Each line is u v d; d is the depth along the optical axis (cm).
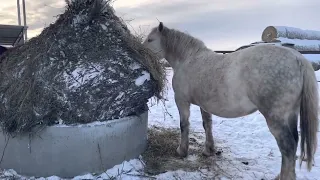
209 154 423
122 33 398
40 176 344
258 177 357
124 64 366
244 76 303
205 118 418
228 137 515
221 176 359
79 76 342
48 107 333
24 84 346
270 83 289
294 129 304
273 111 293
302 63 291
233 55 329
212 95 339
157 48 439
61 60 354
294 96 288
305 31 1479
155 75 392
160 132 509
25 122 331
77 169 343
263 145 471
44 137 335
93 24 385
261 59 297
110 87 345
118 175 349
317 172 364
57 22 392
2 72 375
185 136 412
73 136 334
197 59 381
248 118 628
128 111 373
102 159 351
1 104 349
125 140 368
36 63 355
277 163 395
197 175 360
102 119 349
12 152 348
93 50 364
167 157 414
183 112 409
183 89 395
